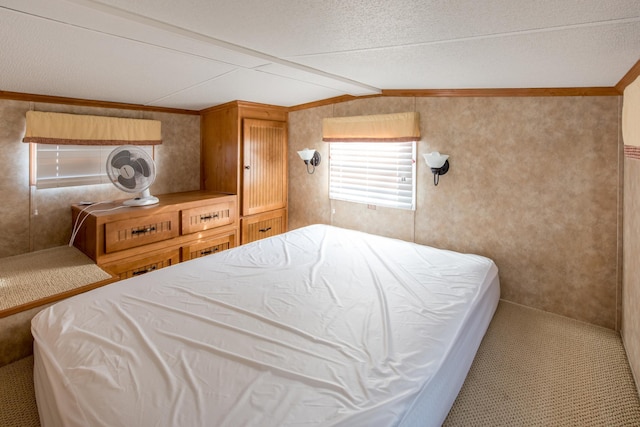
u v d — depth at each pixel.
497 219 2.88
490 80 2.47
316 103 3.76
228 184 3.72
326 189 3.85
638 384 1.87
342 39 1.77
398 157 3.32
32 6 1.36
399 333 1.61
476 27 1.50
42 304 2.08
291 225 4.21
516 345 2.30
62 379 1.28
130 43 1.81
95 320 1.67
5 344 1.96
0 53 1.86
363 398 1.20
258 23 1.58
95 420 1.09
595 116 2.43
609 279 2.49
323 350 1.46
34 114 2.70
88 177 3.10
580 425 1.66
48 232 2.93
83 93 2.79
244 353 1.43
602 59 1.78
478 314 2.12
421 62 2.14
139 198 3.08
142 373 1.30
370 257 2.68
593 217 2.51
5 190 2.67
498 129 2.79
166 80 2.58
